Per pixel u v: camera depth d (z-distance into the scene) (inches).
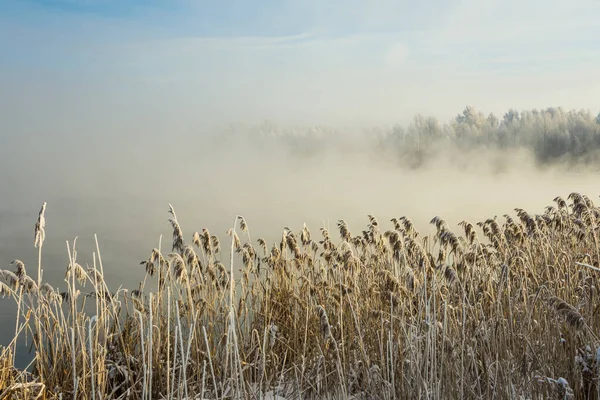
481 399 272.2
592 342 275.6
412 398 274.7
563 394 251.6
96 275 280.2
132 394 263.1
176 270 265.0
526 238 394.3
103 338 265.6
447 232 311.4
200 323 307.3
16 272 268.4
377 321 312.7
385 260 366.9
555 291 332.8
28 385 234.7
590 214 386.6
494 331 292.4
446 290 312.8
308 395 303.6
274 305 357.7
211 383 289.3
